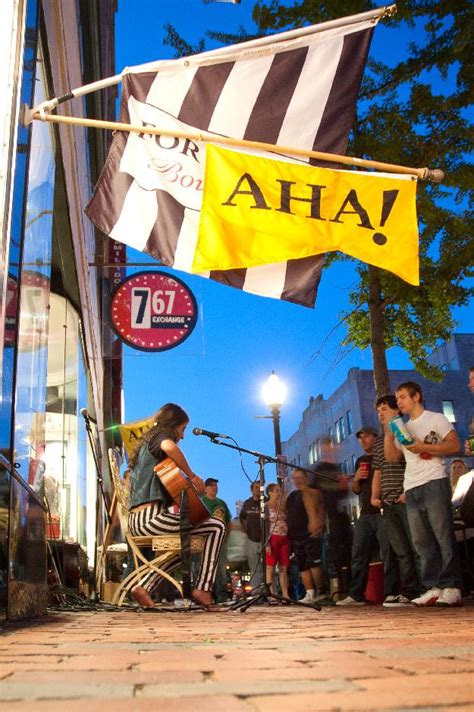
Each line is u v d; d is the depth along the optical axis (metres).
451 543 5.60
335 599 8.12
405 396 5.89
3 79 3.94
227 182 4.64
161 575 5.53
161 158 4.67
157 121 4.71
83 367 10.70
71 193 8.31
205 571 5.42
